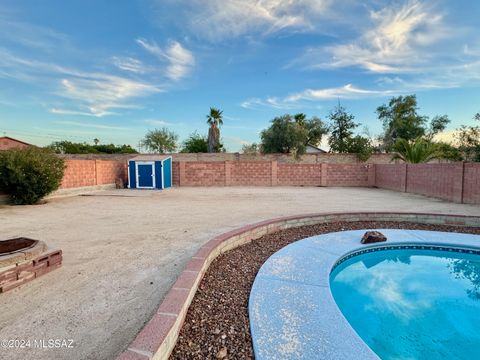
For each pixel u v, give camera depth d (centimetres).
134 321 228
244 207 877
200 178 1766
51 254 337
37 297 270
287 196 1193
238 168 1767
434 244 493
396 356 248
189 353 191
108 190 1455
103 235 521
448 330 281
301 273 344
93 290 286
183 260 380
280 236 529
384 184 1578
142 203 979
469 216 617
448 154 1390
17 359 181
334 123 3012
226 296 282
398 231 564
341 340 208
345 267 429
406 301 345
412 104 3170
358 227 609
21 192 934
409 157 1555
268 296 280
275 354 190
